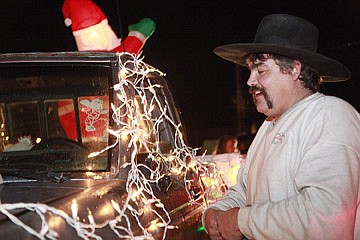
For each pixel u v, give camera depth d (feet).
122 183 8.79
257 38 9.11
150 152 9.50
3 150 10.03
